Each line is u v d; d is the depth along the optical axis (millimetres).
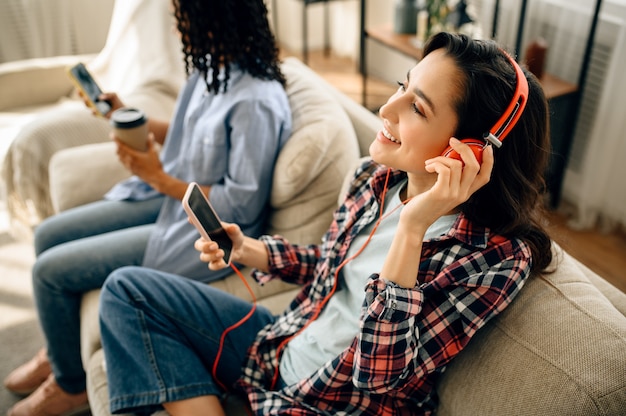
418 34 2484
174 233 1396
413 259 822
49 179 1866
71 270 1353
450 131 815
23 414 1466
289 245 1154
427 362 866
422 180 914
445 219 905
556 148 2119
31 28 2773
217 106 1360
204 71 1355
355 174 1094
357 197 1066
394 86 3320
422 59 854
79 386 1461
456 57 798
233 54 1313
